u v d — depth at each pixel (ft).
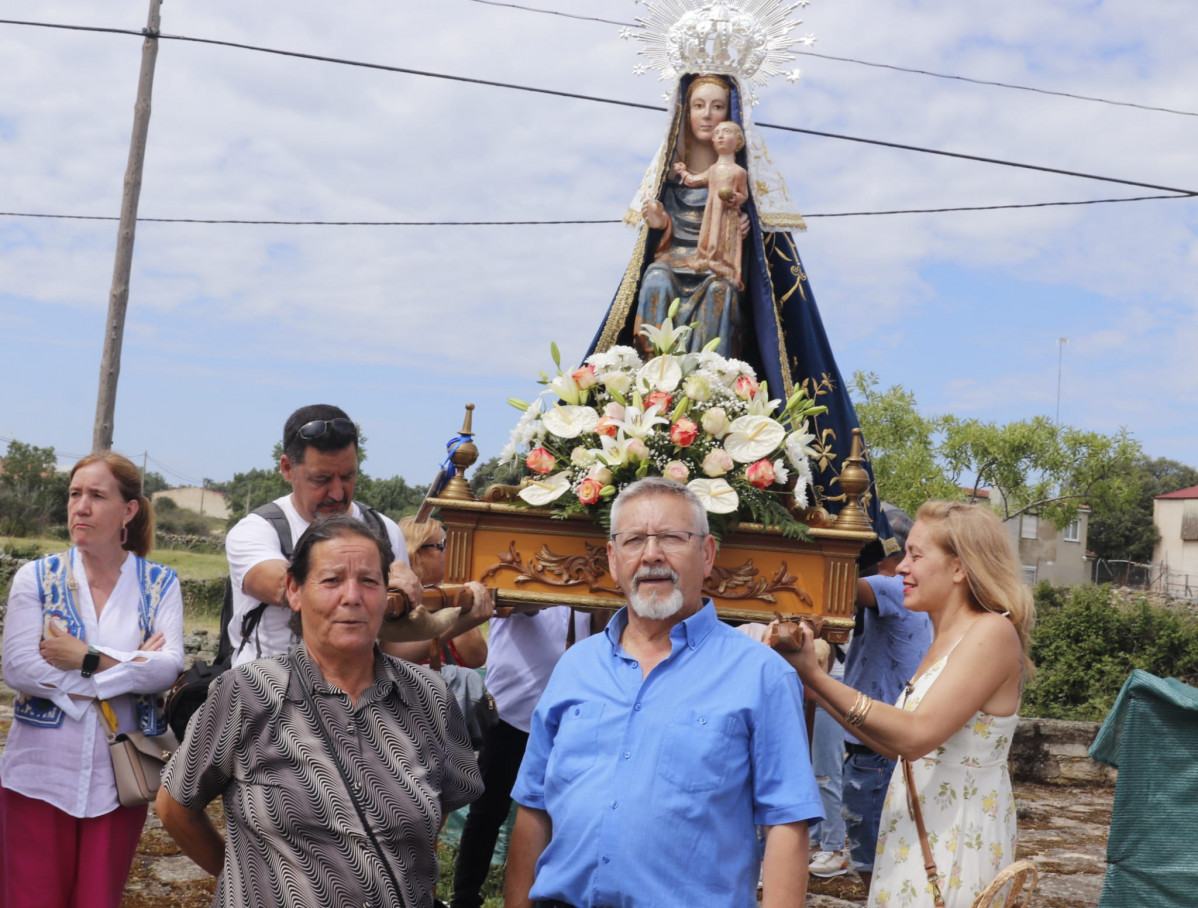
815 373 15.69
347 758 8.65
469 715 14.52
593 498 12.09
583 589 12.60
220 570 98.43
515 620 15.64
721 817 8.87
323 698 8.85
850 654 16.31
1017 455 127.85
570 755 9.36
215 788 8.91
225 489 207.72
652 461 12.52
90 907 11.97
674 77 15.67
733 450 12.62
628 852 8.78
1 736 24.31
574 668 9.87
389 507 105.70
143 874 17.34
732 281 14.98
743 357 15.70
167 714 11.28
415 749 8.98
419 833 8.64
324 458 11.43
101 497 12.64
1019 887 9.57
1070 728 28.99
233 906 8.42
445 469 15.99
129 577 12.96
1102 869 20.81
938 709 10.20
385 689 9.10
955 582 11.09
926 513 11.43
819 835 19.49
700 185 15.38
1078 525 172.35
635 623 9.72
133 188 43.70
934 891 10.23
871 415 122.42
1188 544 189.26
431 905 8.92
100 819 12.14
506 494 12.84
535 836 9.98
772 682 9.20
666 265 15.12
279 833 8.43
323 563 8.94
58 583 12.49
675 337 13.25
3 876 12.05
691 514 9.60
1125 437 127.24
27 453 138.62
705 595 12.42
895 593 15.47
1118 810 14.05
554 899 9.16
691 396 12.76
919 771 10.64
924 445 124.16
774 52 15.66
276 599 10.85
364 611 8.92
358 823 8.44
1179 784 13.78
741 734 9.03
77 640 12.16
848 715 10.23
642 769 8.97
